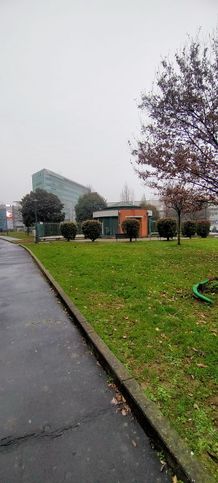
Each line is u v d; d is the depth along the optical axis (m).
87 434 2.04
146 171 12.20
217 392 2.39
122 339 3.43
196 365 2.81
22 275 8.39
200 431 1.96
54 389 2.59
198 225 25.94
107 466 1.77
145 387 2.46
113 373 2.73
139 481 1.66
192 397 2.33
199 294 5.10
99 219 33.78
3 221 68.88
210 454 1.78
